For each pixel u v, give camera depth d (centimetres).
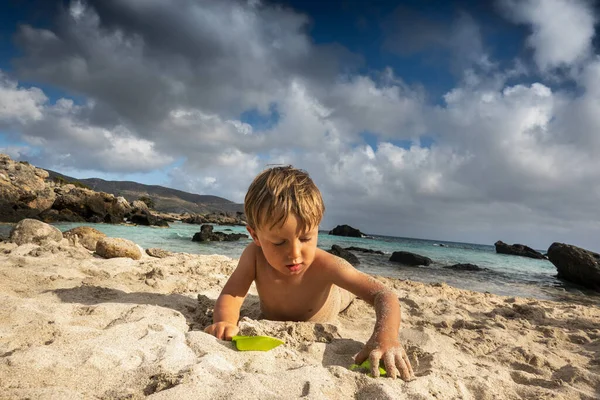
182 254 743
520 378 226
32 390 141
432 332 299
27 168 2712
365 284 263
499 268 1611
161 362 178
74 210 2788
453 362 238
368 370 205
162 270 473
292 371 179
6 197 2444
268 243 221
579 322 399
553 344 311
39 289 339
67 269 419
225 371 175
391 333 222
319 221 228
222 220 4547
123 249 610
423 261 1472
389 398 163
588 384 224
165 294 359
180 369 175
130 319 254
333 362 220
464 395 189
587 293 1080
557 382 218
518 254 2638
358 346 243
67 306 270
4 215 2441
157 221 3112
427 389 185
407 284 644
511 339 310
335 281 269
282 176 225
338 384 174
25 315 239
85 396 147
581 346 312
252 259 280
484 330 328
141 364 179
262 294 287
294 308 285
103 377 163
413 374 207
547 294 956
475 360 255
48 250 543
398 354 208
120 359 180
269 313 297
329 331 258
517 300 568
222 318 256
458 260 1873
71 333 210
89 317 250
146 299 334
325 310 298
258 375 172
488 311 434
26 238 648
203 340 214
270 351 212
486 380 208
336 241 2581
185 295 367
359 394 170
